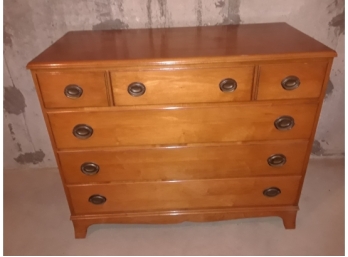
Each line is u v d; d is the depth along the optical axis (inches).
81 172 59.3
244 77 49.4
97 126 53.8
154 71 48.4
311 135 56.1
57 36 69.3
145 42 56.6
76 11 66.7
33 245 66.6
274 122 54.2
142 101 51.1
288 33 58.8
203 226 69.8
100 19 67.6
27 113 80.3
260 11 67.7
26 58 71.9
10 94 76.9
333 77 76.5
